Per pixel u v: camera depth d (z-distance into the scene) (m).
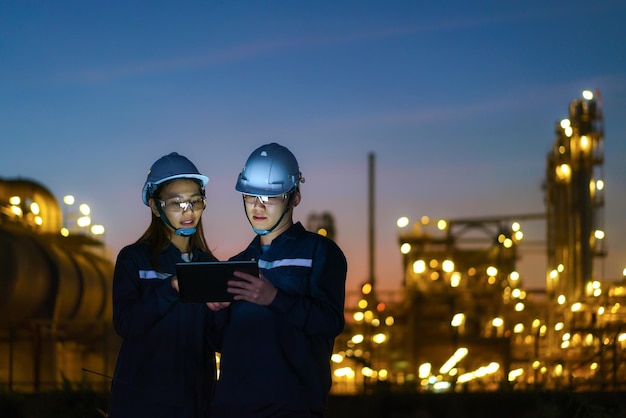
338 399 13.18
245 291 6.21
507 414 12.48
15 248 27.97
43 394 12.33
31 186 37.56
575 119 28.38
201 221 7.30
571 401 11.47
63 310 31.50
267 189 6.61
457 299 29.20
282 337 6.45
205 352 7.05
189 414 6.91
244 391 6.38
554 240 31.17
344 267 6.68
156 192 7.06
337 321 6.45
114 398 6.95
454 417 12.54
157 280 6.97
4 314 27.69
